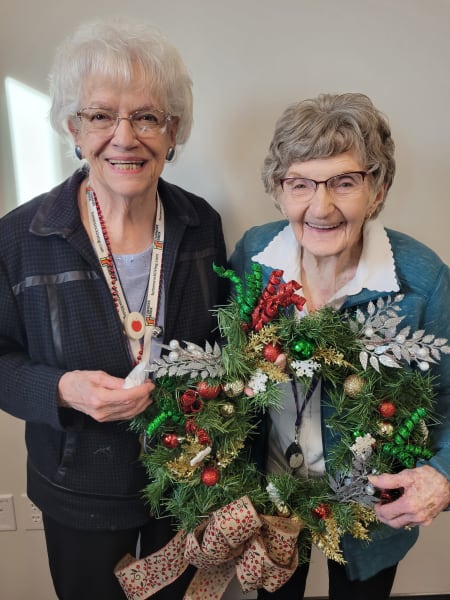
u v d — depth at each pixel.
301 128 0.77
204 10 1.11
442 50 1.13
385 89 1.16
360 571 0.98
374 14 1.11
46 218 0.90
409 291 0.88
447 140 1.20
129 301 0.96
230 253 1.29
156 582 0.89
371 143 0.78
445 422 0.90
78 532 1.00
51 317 0.90
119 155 0.85
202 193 1.24
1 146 1.19
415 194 1.24
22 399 0.90
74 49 0.82
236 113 1.18
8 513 1.48
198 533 0.81
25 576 1.57
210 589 0.89
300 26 1.12
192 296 0.98
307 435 0.94
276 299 0.77
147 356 0.94
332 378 0.81
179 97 0.89
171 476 0.81
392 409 0.79
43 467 1.00
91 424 0.94
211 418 0.78
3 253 0.90
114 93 0.81
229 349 0.78
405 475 0.79
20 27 1.11
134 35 0.83
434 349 0.76
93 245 0.94
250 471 0.87
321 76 1.15
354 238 0.85
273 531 0.78
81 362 0.91
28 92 1.15
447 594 1.61
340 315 0.84
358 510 0.84
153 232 0.98
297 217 0.84
